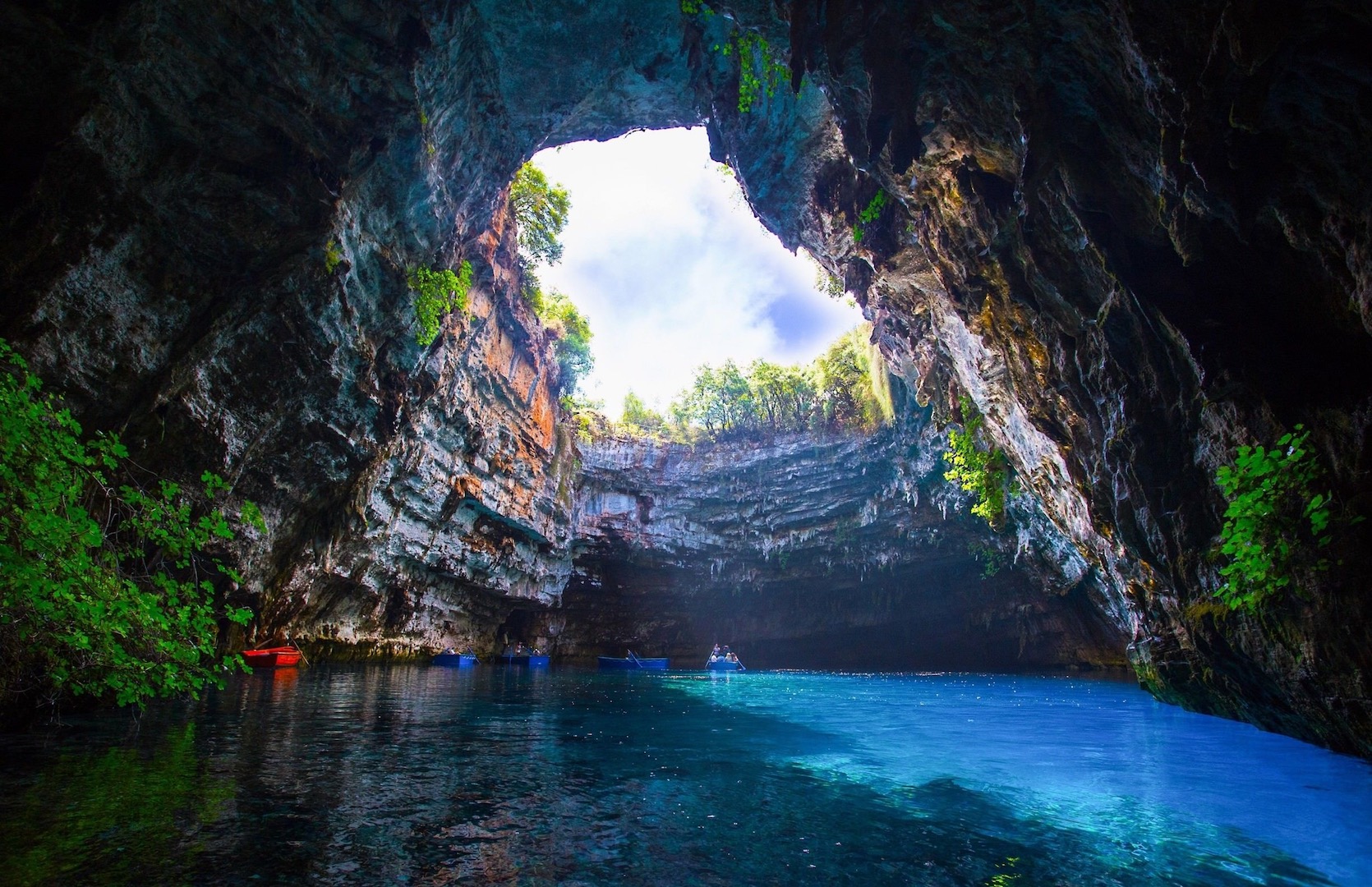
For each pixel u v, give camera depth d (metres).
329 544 20.17
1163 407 7.39
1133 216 6.53
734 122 14.61
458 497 27.41
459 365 24.19
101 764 5.68
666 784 5.89
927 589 38.75
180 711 9.03
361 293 16.30
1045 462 12.68
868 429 34.97
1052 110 6.71
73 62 11.04
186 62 11.83
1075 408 9.27
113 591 6.54
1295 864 3.94
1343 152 4.46
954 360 15.38
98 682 6.88
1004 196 8.57
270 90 12.66
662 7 13.51
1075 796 5.55
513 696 14.31
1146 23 5.10
